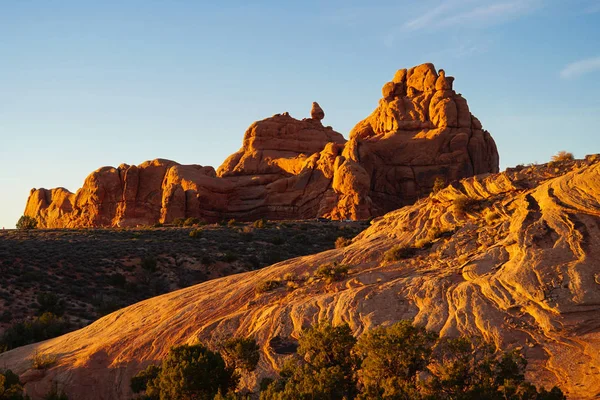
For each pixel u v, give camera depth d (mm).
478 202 30891
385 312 24500
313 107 143250
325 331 21562
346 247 33344
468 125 113562
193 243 78688
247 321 27891
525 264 23203
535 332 20922
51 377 29312
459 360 18781
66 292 57156
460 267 25734
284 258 74875
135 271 66750
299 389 19000
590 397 17953
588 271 21766
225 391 22797
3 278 57469
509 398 16984
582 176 25688
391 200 110062
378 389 18297
